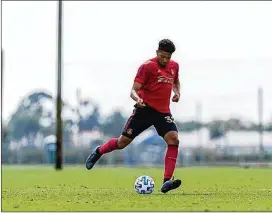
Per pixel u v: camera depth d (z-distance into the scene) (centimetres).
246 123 16962
